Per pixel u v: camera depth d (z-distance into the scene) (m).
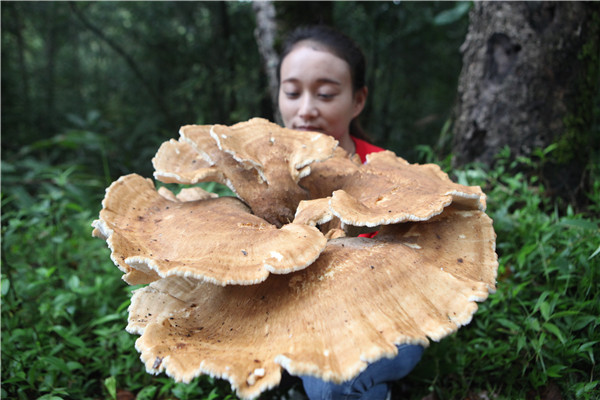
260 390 1.66
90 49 15.80
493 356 2.87
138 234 2.29
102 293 3.74
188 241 2.12
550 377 2.70
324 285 2.00
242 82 9.53
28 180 5.56
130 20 13.55
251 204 2.54
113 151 8.69
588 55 4.01
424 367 2.87
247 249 2.00
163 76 12.88
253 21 10.80
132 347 3.09
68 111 13.23
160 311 2.21
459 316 1.89
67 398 2.85
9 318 3.21
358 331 1.77
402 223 2.44
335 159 2.86
